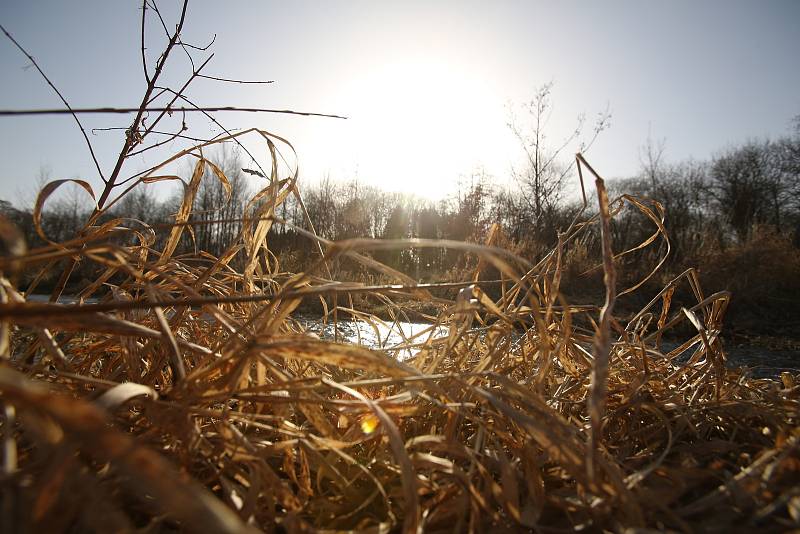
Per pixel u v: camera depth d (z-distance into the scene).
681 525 0.93
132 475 0.55
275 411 1.26
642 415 1.60
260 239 1.68
